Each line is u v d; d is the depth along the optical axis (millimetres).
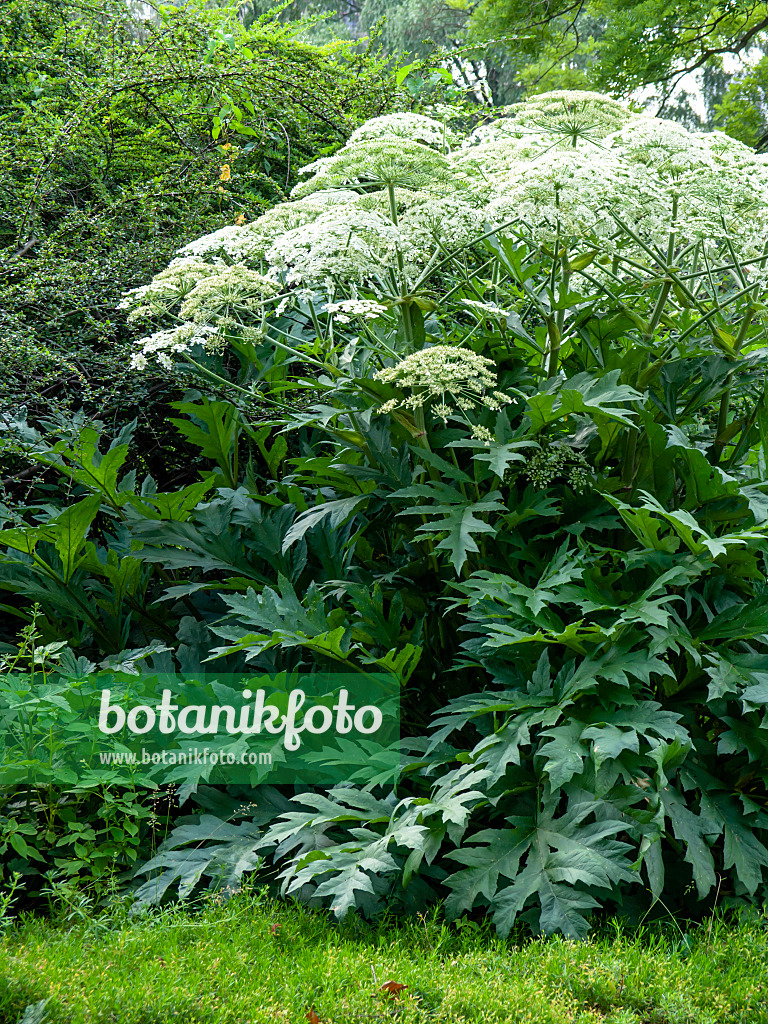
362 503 4109
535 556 3861
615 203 3811
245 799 3801
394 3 17812
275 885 3482
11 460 4949
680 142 3838
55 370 4934
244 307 4145
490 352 4195
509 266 4090
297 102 6191
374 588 3979
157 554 4336
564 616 3859
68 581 4469
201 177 5770
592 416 3863
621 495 4008
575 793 3275
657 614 3287
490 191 4027
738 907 3217
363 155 3809
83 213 5379
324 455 5148
